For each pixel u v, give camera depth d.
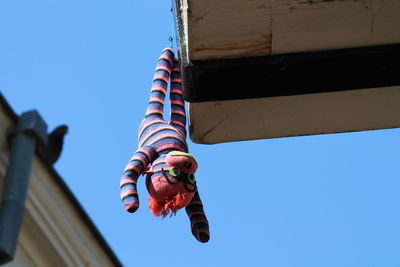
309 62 12.01
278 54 11.97
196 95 12.21
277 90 12.19
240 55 11.94
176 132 12.39
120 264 9.74
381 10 11.67
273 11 11.64
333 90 12.25
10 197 8.30
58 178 9.24
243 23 11.71
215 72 12.03
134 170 11.96
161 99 12.81
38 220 9.09
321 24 11.77
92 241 9.53
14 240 8.12
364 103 12.76
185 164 11.86
